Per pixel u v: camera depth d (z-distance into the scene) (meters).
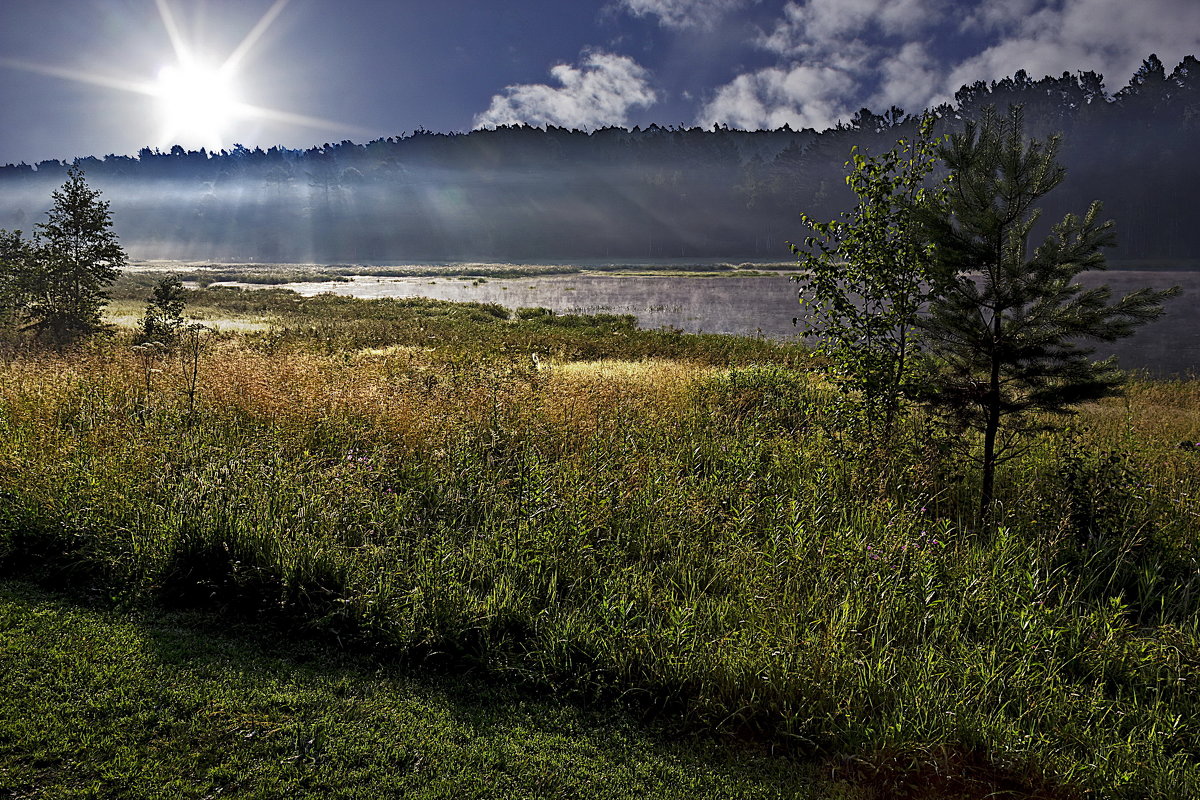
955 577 4.79
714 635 4.07
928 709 3.37
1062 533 5.47
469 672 3.77
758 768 3.18
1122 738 3.42
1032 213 6.11
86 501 5.14
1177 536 5.68
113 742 3.03
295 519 5.04
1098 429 9.37
